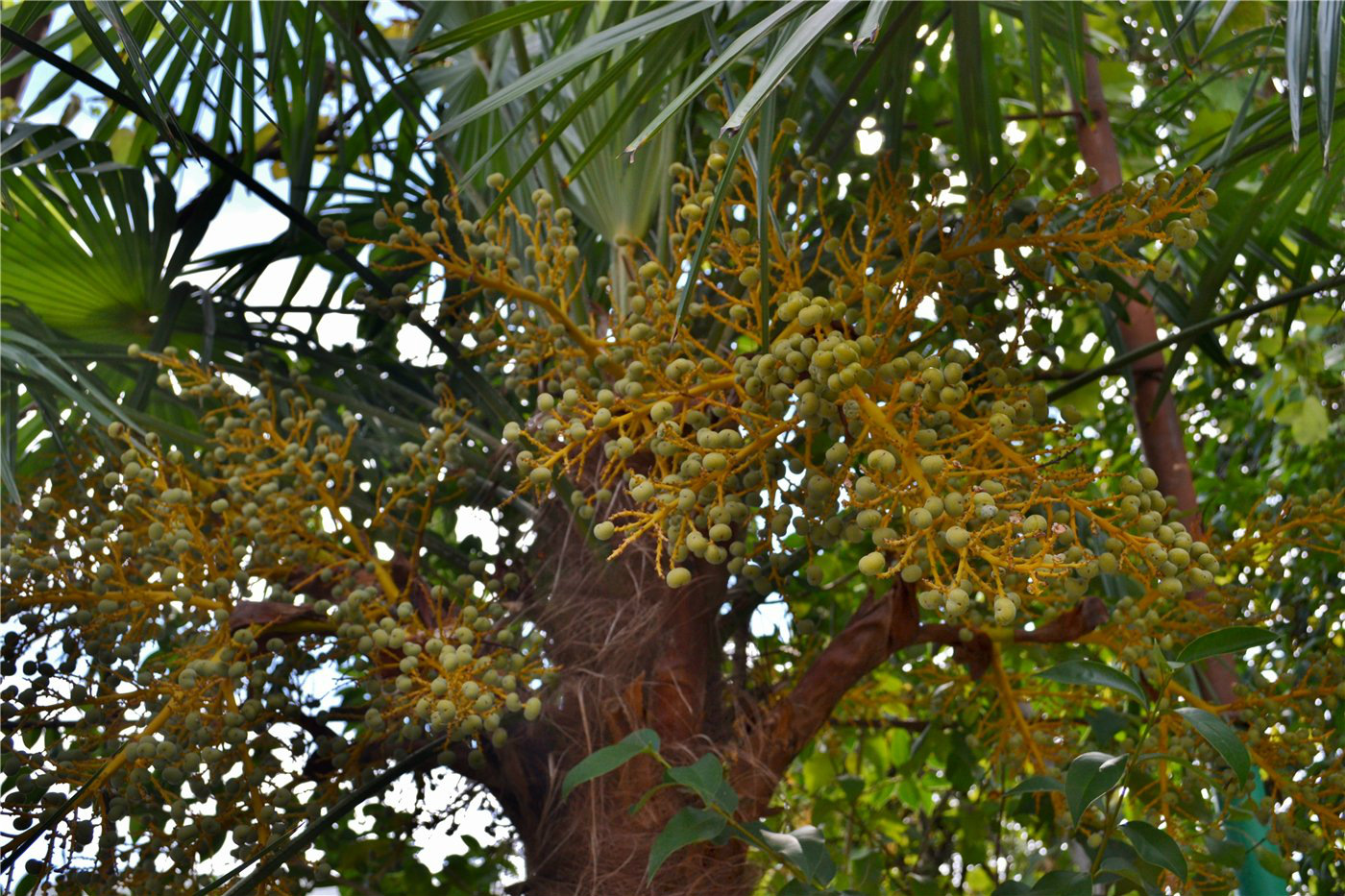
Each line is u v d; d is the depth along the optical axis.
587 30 2.21
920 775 2.29
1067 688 1.98
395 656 1.53
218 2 2.07
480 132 2.24
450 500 1.98
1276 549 1.58
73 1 1.42
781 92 2.09
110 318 2.05
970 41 1.86
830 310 1.23
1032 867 2.71
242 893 1.33
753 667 1.87
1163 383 2.00
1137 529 1.18
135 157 2.12
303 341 2.06
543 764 1.65
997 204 1.44
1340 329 2.46
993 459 1.33
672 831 1.25
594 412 1.40
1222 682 1.93
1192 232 1.31
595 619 1.66
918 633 1.72
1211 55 1.97
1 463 1.56
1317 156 1.93
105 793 1.54
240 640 1.52
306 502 1.71
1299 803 1.52
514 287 1.56
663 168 1.91
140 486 1.67
